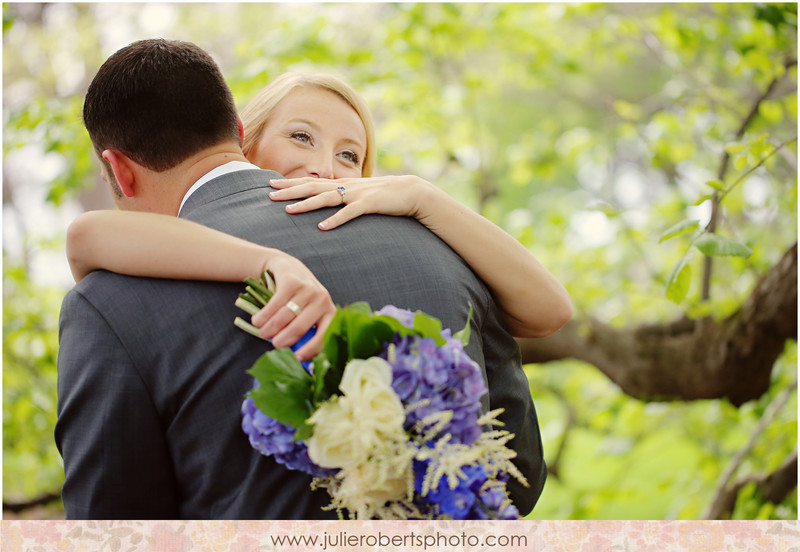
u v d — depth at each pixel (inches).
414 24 180.4
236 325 49.2
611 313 189.2
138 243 50.9
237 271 49.6
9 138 180.1
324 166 72.9
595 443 207.6
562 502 190.4
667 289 87.5
